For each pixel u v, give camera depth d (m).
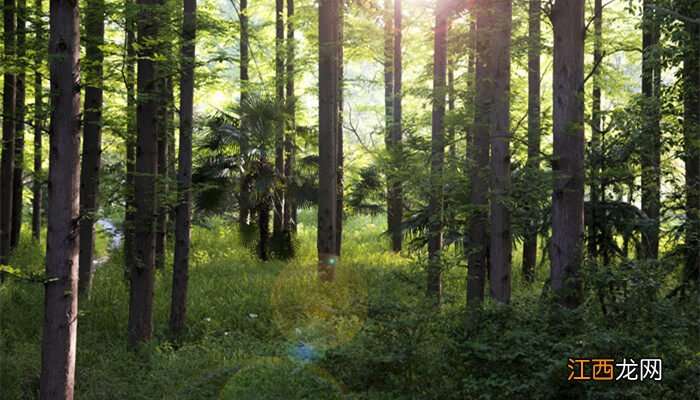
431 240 12.22
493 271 9.44
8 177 13.99
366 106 23.48
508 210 9.38
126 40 9.84
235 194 18.30
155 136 10.25
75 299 6.80
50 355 6.61
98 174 12.80
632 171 9.18
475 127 10.12
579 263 7.49
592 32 13.41
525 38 9.60
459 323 7.56
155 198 10.35
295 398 7.75
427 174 10.99
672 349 6.52
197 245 21.47
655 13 10.14
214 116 18.44
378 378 7.49
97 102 12.17
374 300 8.38
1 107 14.60
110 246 22.81
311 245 21.84
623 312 6.88
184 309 11.02
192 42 10.08
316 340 9.84
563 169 7.57
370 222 29.45
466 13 11.13
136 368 9.33
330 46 13.77
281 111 17.83
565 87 7.56
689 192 9.06
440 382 7.25
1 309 12.09
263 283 14.27
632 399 5.91
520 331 6.74
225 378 8.59
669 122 9.84
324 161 13.80
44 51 9.54
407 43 19.77
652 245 9.64
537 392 6.03
